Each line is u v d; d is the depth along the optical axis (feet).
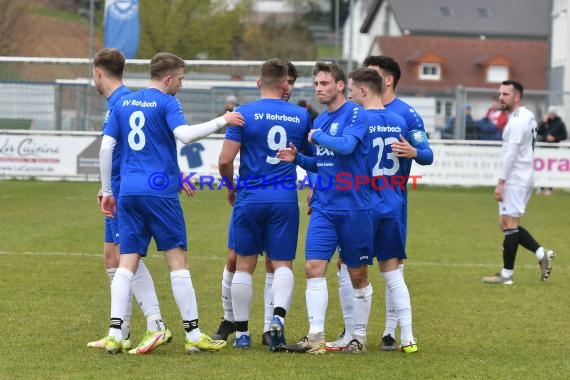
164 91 89.40
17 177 295.89
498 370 82.28
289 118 90.99
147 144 87.45
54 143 294.87
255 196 90.53
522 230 134.31
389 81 96.48
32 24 546.67
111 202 90.38
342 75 89.35
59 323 100.17
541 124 298.35
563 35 515.50
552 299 121.60
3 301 111.75
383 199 91.56
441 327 103.19
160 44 524.93
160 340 87.81
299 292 124.16
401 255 92.84
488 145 296.30
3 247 158.30
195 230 188.65
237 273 92.17
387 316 93.81
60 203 234.99
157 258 152.25
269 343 91.45
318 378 78.07
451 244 176.14
